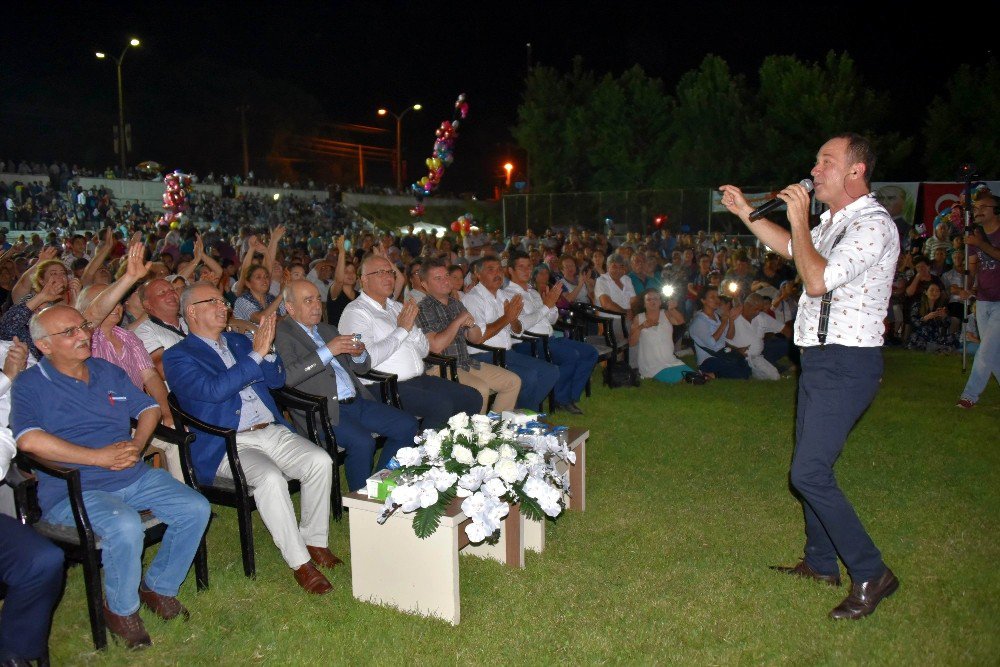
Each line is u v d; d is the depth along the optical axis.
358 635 3.21
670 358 8.35
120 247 13.39
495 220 39.97
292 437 4.00
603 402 7.34
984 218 6.80
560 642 3.14
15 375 3.59
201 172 54.62
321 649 3.10
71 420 3.29
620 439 6.05
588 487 4.96
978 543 4.06
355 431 4.45
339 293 8.69
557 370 6.55
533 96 35.78
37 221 25.36
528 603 3.47
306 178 59.69
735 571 3.76
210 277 6.73
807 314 3.32
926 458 5.56
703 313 8.64
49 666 2.96
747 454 5.68
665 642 3.12
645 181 33.03
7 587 2.91
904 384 8.20
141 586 3.43
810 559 3.69
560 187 34.97
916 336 10.48
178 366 3.79
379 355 4.96
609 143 33.53
